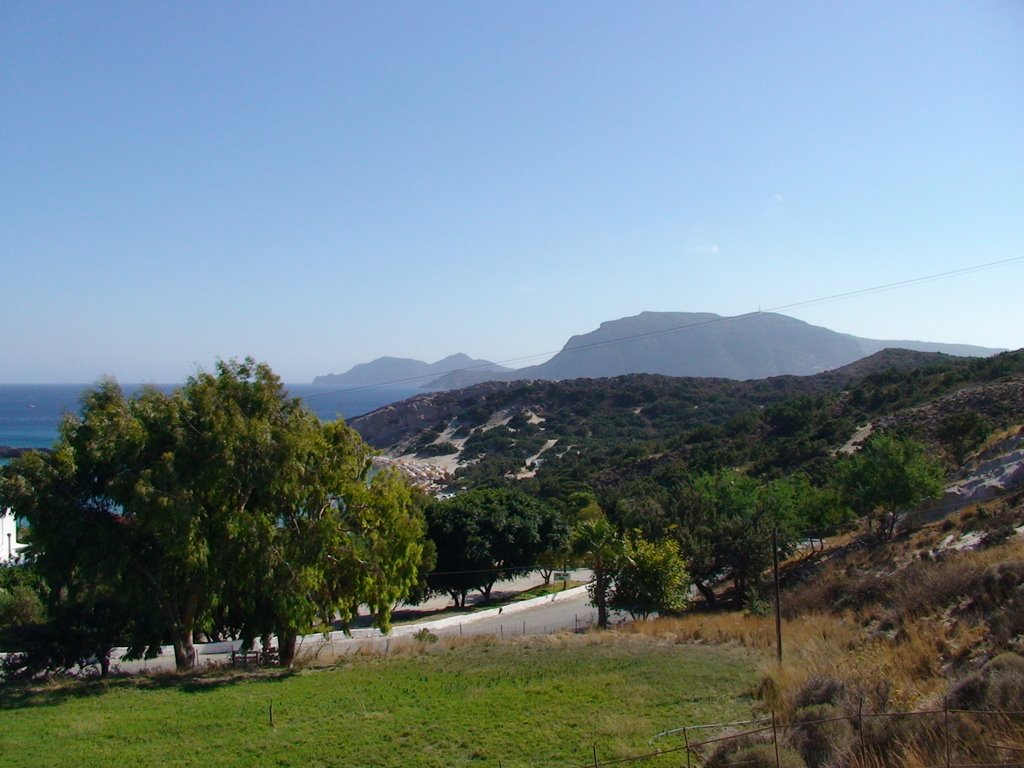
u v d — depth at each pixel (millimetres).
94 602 23109
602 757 13203
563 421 124812
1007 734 9523
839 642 19766
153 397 22875
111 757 14500
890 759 9578
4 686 21250
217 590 23578
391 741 15023
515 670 21297
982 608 17234
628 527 43469
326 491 24828
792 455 65500
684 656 22031
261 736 15648
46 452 21656
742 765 10625
